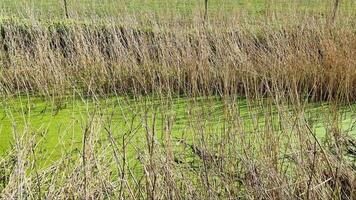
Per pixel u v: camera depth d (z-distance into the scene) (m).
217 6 11.06
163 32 7.96
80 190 3.55
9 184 3.65
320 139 4.89
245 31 7.94
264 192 3.56
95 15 9.09
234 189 3.75
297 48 7.06
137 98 6.49
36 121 6.28
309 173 3.81
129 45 7.66
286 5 10.48
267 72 6.26
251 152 4.20
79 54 7.84
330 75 6.43
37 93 7.35
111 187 3.81
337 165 3.85
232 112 4.70
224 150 4.11
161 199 3.48
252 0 11.29
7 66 7.95
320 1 10.61
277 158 4.01
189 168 4.18
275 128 4.68
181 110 5.89
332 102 5.55
